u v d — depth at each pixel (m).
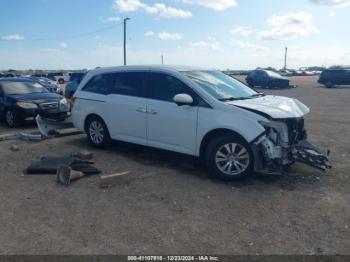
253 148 5.44
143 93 6.83
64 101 11.55
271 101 6.11
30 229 4.19
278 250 3.71
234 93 6.40
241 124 5.49
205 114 5.88
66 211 4.66
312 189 5.38
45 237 4.00
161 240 3.92
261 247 3.77
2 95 11.54
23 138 8.92
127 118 7.06
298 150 5.73
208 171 6.21
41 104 11.02
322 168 5.69
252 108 5.56
